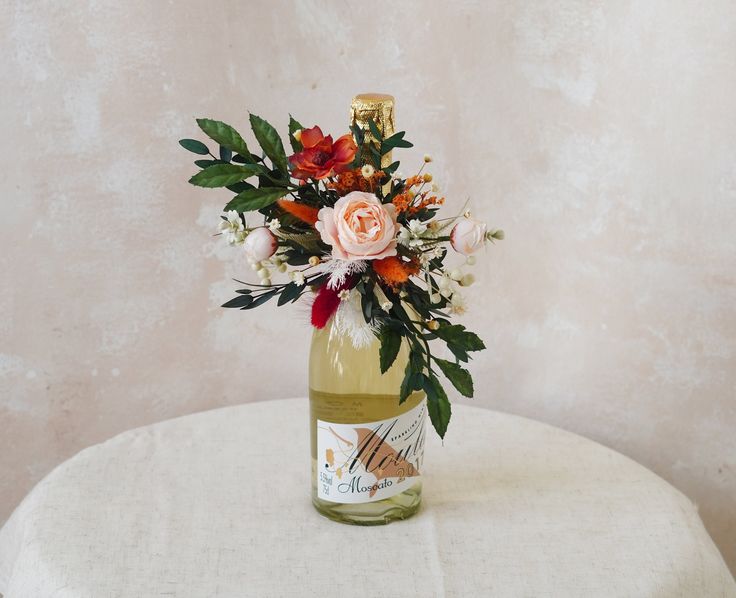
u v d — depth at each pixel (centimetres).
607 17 143
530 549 108
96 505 117
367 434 109
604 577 102
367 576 102
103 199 157
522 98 150
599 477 127
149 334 165
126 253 160
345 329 107
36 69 150
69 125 153
